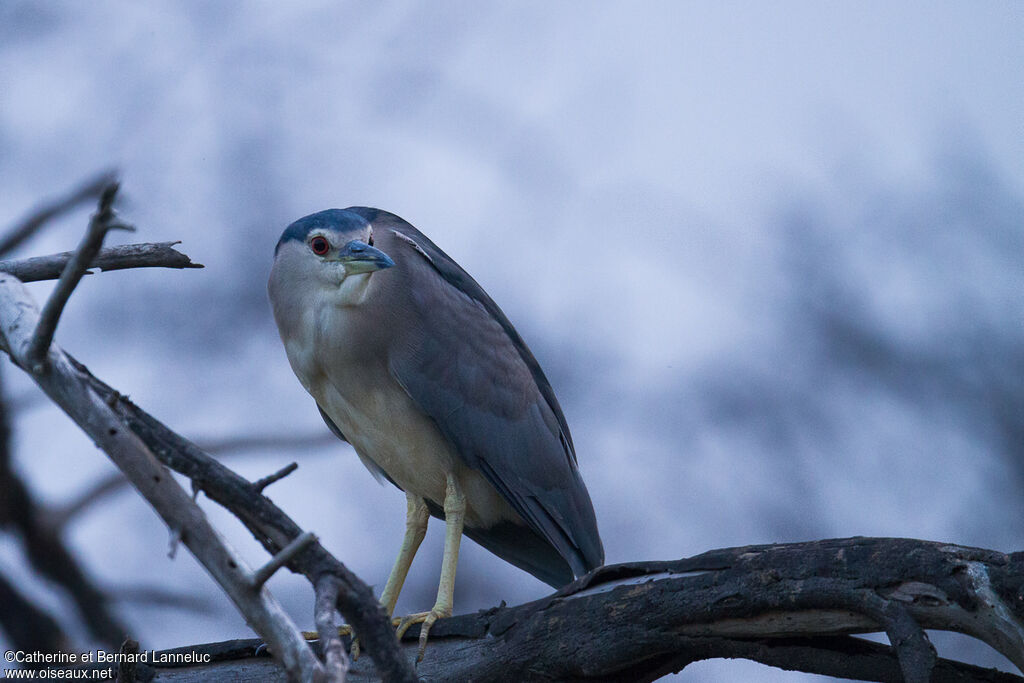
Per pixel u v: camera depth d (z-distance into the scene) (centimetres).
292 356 1012
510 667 689
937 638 1378
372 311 981
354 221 992
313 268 981
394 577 998
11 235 1208
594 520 1080
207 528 468
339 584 505
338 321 980
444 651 720
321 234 978
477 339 1021
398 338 984
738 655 631
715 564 616
